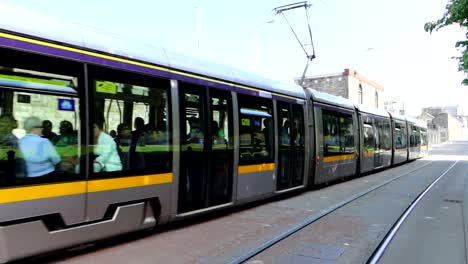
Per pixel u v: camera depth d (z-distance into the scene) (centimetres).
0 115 513
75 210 589
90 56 621
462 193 1373
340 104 1602
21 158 531
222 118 895
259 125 1032
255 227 830
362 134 1858
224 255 642
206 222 868
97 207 619
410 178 1870
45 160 555
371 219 930
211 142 856
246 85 988
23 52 539
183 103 787
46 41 567
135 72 691
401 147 2686
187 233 771
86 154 605
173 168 754
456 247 712
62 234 573
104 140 633
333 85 4631
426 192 1393
